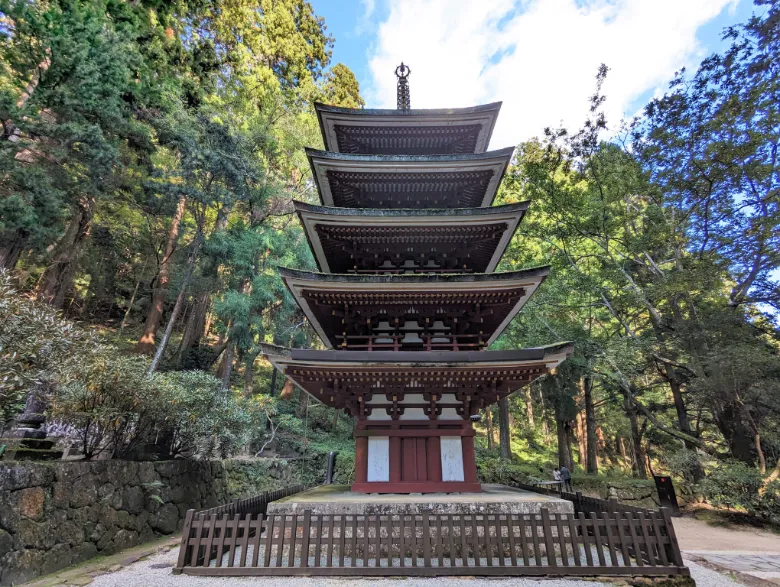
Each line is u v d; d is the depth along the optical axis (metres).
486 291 9.55
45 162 14.29
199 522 6.33
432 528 7.20
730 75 19.12
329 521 6.24
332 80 35.41
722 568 8.18
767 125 18.38
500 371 9.02
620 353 20.42
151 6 22.72
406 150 13.36
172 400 9.03
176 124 18.25
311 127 25.53
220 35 27.05
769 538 12.92
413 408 9.69
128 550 7.99
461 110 12.23
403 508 7.32
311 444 21.92
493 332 12.13
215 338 29.98
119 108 15.83
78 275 24.16
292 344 23.94
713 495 15.80
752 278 19.31
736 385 16.52
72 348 7.50
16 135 13.79
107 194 17.58
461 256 11.44
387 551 6.69
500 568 5.98
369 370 8.90
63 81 14.44
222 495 13.25
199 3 26.11
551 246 26.33
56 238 13.98
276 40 30.23
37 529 6.11
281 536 6.18
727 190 19.67
